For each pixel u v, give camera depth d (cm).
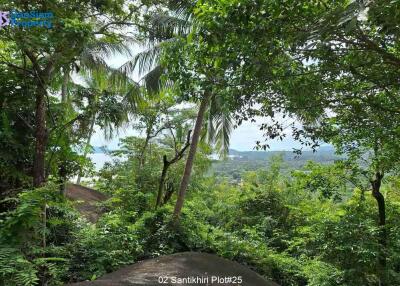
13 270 507
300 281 1016
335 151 854
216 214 1554
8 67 814
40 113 776
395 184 1123
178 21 1022
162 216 1077
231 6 393
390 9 318
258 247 1077
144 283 591
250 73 450
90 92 854
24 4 682
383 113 600
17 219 574
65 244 776
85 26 676
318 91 511
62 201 777
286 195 1590
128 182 1455
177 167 1658
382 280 889
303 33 397
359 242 878
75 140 967
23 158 854
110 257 762
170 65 514
